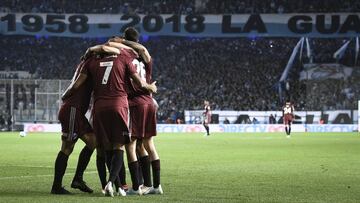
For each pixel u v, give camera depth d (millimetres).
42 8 73250
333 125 61531
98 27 73062
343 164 20281
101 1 74250
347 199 11109
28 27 71938
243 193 11961
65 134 11945
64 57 73188
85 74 11680
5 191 12117
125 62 11562
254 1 74125
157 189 11852
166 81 71312
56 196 11305
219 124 61656
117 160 11352
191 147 32031
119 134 11320
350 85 65625
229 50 74000
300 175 16125
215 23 73500
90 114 12062
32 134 51250
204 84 70812
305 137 46531
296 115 63156
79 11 73875
